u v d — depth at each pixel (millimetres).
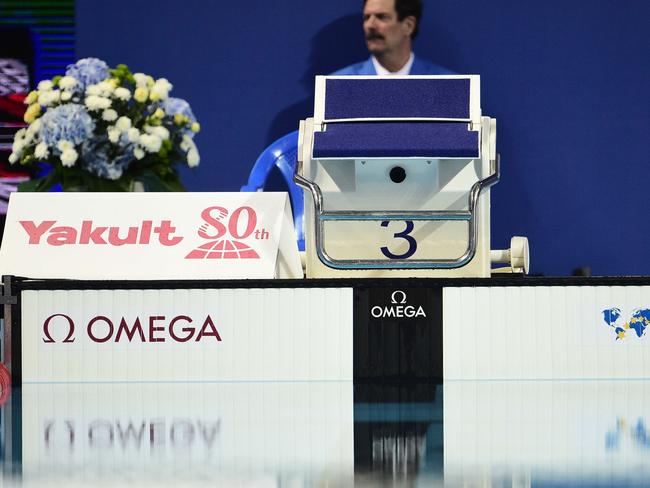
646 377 11594
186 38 25344
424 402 10039
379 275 12242
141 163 17359
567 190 25156
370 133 11844
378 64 25172
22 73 25453
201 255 11992
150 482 6371
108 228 12188
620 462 6953
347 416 9250
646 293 11578
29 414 9539
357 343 11609
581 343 11578
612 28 25141
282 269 12602
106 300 11773
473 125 11930
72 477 6555
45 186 17203
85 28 25469
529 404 9836
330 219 11898
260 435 8273
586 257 25141
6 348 11805
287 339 11656
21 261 12109
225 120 25312
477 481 6316
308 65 25281
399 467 6840
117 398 10539
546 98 25172
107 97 16734
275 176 22812
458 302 11578
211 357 11727
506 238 25188
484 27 25156
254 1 25250
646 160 25156
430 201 12008
